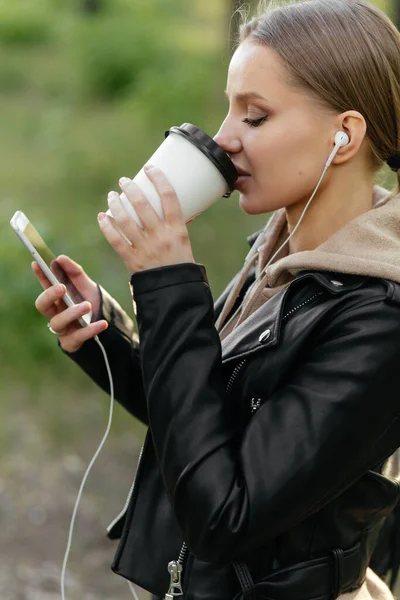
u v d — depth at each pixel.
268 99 1.76
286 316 1.76
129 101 16.25
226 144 1.81
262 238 2.13
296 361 1.74
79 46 19.09
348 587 1.83
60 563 4.56
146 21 20.84
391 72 1.78
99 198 11.15
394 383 1.64
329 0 1.80
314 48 1.73
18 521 4.90
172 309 1.72
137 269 1.76
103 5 27.41
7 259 7.28
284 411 1.66
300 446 1.62
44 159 13.04
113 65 18.09
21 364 6.83
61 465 5.57
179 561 1.81
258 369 1.76
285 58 1.74
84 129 14.41
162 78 15.34
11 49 25.22
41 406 6.33
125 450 5.80
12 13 27.22
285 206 1.85
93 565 4.59
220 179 1.81
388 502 1.82
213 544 1.65
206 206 1.84
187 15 31.59
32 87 19.23
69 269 2.19
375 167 1.86
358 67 1.74
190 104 14.42
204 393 1.69
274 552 1.76
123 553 1.87
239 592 1.77
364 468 1.67
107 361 2.08
